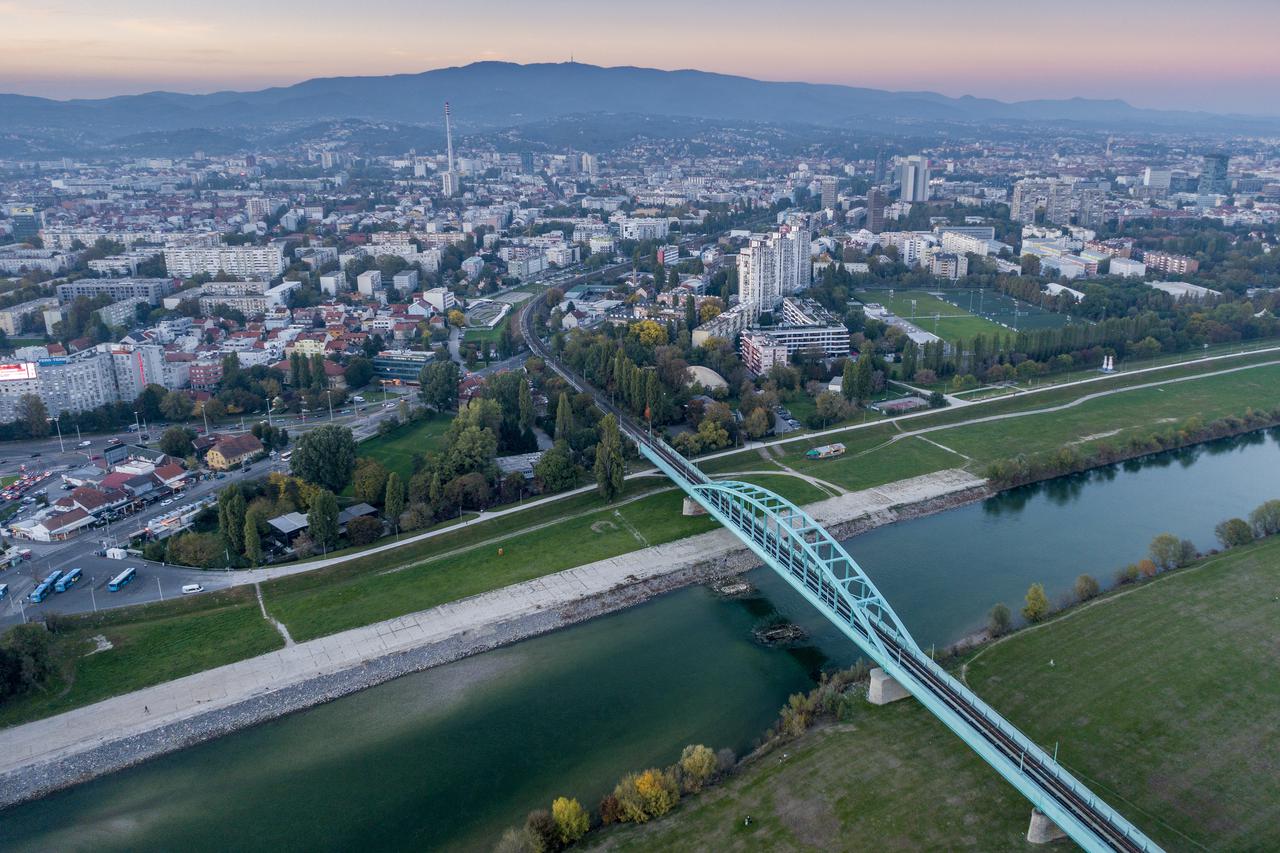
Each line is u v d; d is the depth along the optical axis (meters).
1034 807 187.38
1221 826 184.50
